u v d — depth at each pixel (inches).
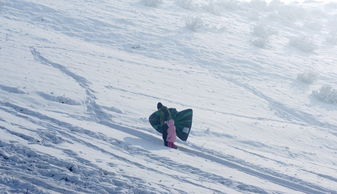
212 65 970.1
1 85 502.3
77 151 332.8
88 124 440.5
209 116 616.4
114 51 900.6
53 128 389.1
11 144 307.9
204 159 415.8
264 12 1883.6
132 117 513.0
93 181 279.9
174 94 699.4
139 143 414.9
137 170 323.3
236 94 815.1
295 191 377.7
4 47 696.4
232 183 350.0
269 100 836.6
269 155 509.0
